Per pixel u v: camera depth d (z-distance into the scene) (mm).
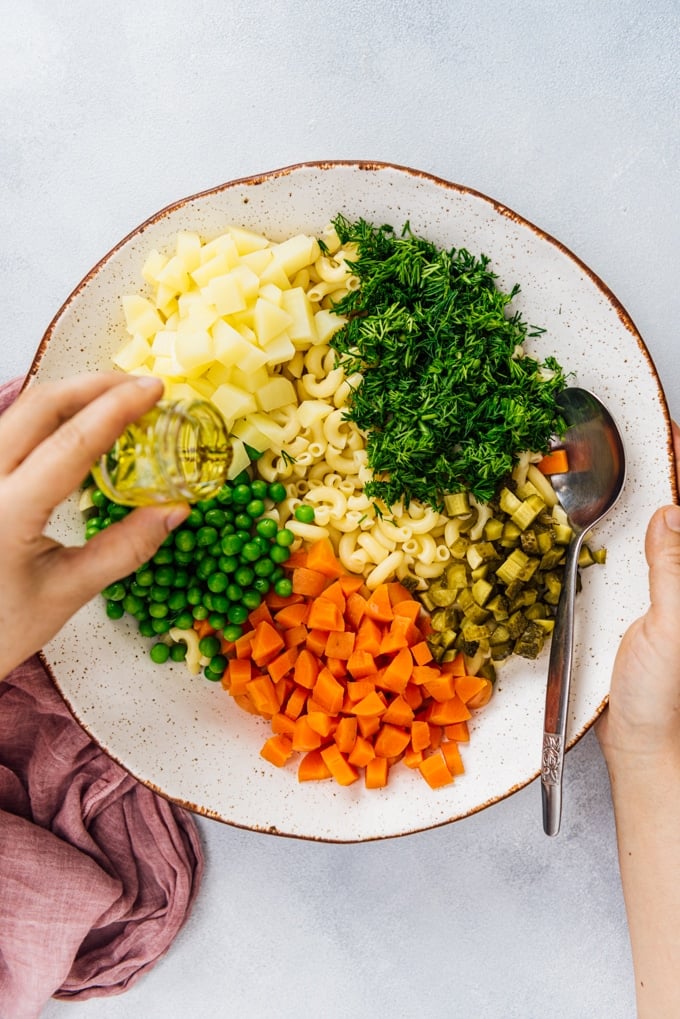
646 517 559
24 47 605
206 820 627
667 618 531
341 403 568
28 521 439
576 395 561
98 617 567
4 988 602
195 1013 631
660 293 604
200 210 548
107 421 426
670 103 601
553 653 560
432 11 602
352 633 568
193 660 581
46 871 592
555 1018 627
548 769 555
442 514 568
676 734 567
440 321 547
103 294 553
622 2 600
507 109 602
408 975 630
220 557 566
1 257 610
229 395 550
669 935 570
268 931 630
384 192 547
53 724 612
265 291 551
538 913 625
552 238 542
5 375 612
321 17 603
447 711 568
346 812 572
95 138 605
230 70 604
